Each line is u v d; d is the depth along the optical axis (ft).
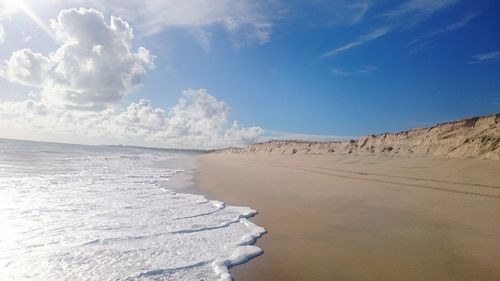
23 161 106.32
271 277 21.54
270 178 74.38
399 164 73.56
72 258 23.94
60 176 70.13
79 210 38.40
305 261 24.08
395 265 22.71
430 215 33.88
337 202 43.47
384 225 31.99
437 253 24.32
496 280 19.71
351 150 112.68
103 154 207.92
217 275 21.48
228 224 34.19
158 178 77.36
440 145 78.23
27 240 27.50
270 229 32.48
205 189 60.23
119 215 36.76
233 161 158.51
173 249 26.21
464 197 38.75
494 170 51.08
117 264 23.04
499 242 25.22
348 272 22.02
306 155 135.74
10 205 39.47
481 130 70.95
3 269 21.90
